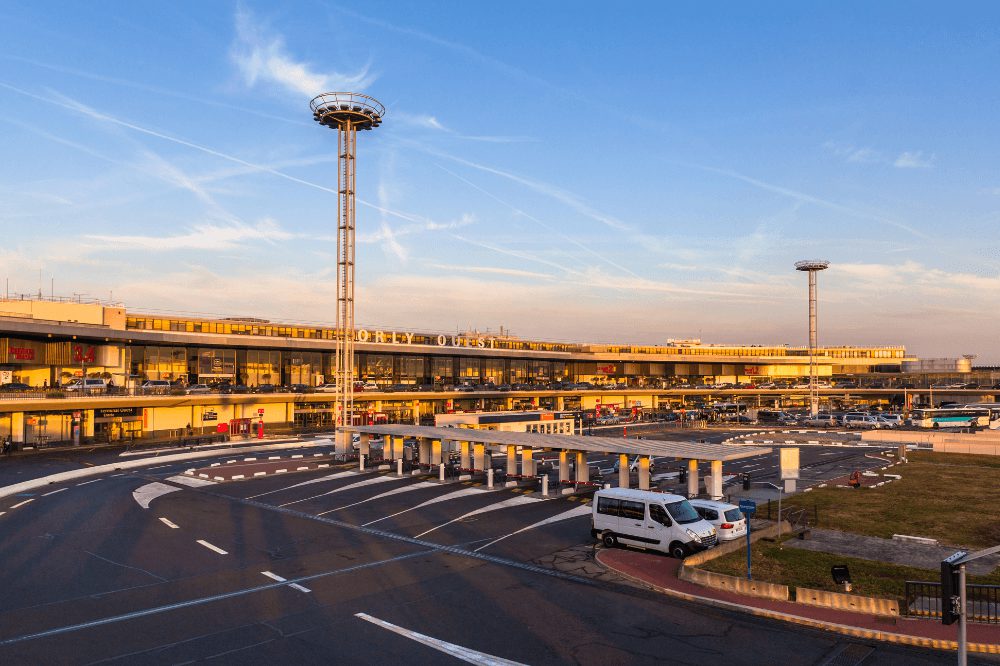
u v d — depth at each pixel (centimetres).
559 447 3856
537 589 2062
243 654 1552
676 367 14925
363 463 4809
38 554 2466
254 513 3266
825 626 1723
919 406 12975
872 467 5172
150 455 5741
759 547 2520
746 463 5503
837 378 15088
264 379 9356
